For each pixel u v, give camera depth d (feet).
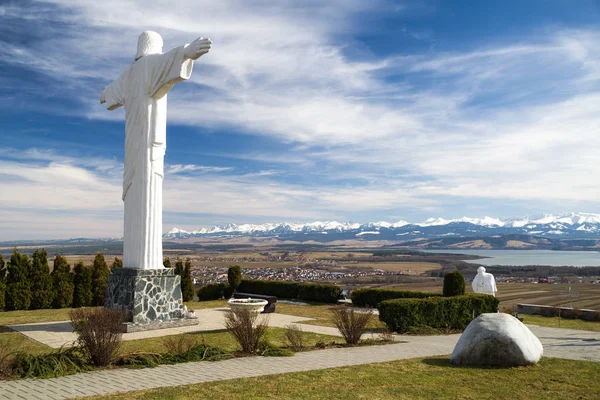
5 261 80.43
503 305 81.20
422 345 45.73
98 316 36.06
